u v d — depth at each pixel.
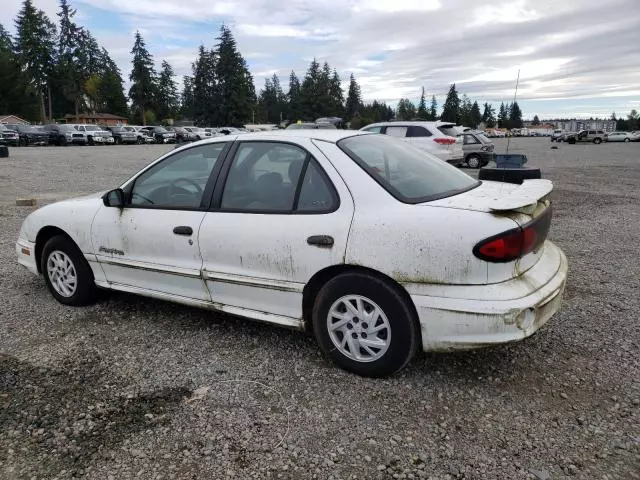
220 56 80.81
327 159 3.33
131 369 3.46
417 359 3.52
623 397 3.04
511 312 2.78
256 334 3.98
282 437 2.72
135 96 86.38
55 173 17.33
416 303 2.96
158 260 3.97
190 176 3.90
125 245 4.13
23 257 4.92
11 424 2.85
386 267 3.00
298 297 3.37
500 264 2.83
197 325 4.17
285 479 2.42
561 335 3.88
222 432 2.77
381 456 2.57
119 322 4.25
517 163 7.74
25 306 4.63
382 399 3.05
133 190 4.16
